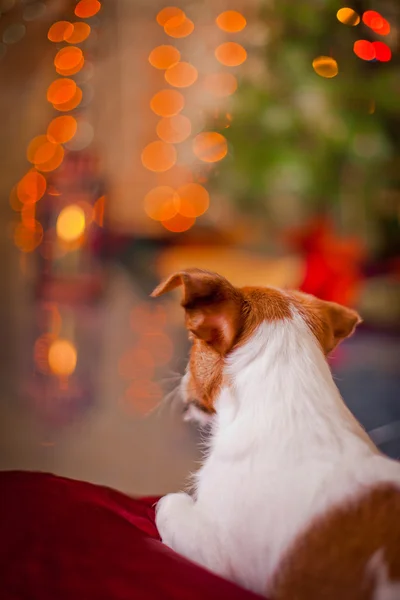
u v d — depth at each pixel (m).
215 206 7.09
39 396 4.04
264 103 4.13
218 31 7.57
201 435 1.69
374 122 3.99
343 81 3.98
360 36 3.99
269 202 4.91
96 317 5.69
